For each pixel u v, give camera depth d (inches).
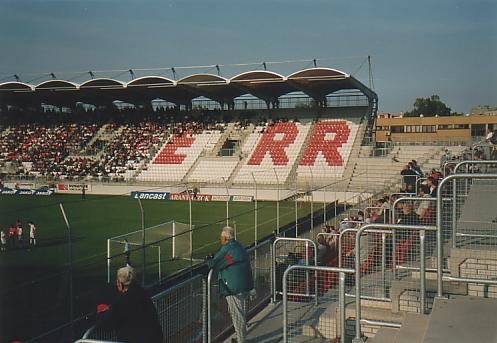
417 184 504.4
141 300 206.8
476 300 206.7
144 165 1857.8
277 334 277.9
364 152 1649.9
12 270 652.1
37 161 1978.3
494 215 335.3
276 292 347.3
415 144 1627.7
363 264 308.7
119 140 2036.2
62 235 971.3
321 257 380.5
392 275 287.4
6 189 1769.2
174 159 1856.5
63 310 458.0
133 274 211.2
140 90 1932.8
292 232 624.4
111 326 203.0
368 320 232.7
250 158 1761.8
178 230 764.0
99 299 497.4
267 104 1950.1
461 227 303.0
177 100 2130.9
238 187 1635.1
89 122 2186.3
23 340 374.9
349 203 916.6
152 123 2097.7
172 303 265.3
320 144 1736.0
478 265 248.4
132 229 1037.2
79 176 1849.2
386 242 305.9
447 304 202.1
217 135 1926.7
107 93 1996.8
